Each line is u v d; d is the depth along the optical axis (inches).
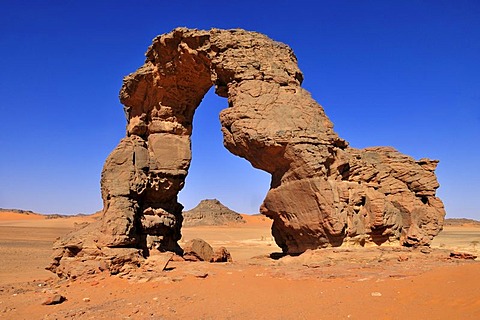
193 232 3646.7
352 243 716.0
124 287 633.0
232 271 662.5
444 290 441.4
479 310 373.7
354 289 494.9
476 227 4724.4
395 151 857.5
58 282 739.4
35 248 1876.2
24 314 541.0
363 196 749.3
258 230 4151.1
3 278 978.7
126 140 925.8
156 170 952.9
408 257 672.4
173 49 890.1
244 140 739.4
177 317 471.8
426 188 821.2
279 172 765.9
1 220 4933.6
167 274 674.2
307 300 481.7
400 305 424.2
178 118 998.4
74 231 882.1
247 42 798.5
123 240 781.3
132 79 960.3
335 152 753.6
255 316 451.2
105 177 863.1
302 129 721.6
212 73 841.5
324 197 691.4
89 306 548.4
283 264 689.6
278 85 773.9
